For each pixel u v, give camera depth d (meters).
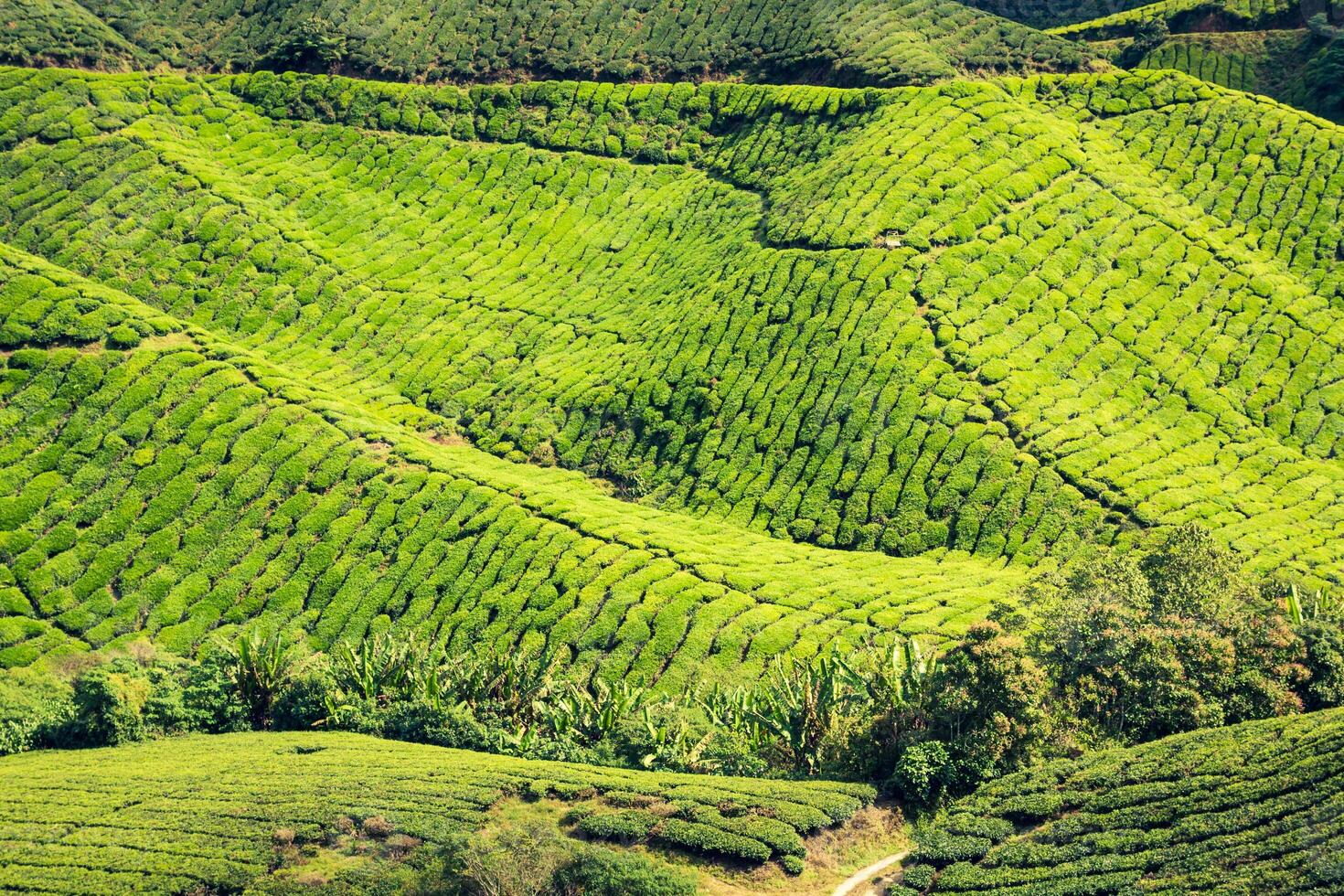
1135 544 66.81
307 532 72.44
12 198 99.31
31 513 71.56
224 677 59.72
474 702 56.38
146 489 73.75
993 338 80.88
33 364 78.75
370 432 79.69
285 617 68.12
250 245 98.50
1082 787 43.44
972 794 45.38
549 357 93.00
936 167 93.00
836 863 42.84
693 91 115.12
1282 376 82.31
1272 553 64.94
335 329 95.12
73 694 60.22
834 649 54.06
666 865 41.91
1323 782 39.31
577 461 83.94
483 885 39.94
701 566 67.44
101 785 48.88
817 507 74.94
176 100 114.12
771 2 121.88
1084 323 83.56
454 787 46.91
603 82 118.88
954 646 52.16
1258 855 37.31
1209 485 72.31
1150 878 37.88
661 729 51.88
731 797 45.25
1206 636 48.31
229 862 42.41
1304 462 76.12
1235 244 92.62
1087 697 47.81
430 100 118.19
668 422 83.50
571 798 46.38
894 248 86.88
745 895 40.78
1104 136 103.19
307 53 121.75
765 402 81.31
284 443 77.00
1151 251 89.44
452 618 66.06
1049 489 71.06
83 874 42.03
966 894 39.50
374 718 56.22
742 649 60.91
